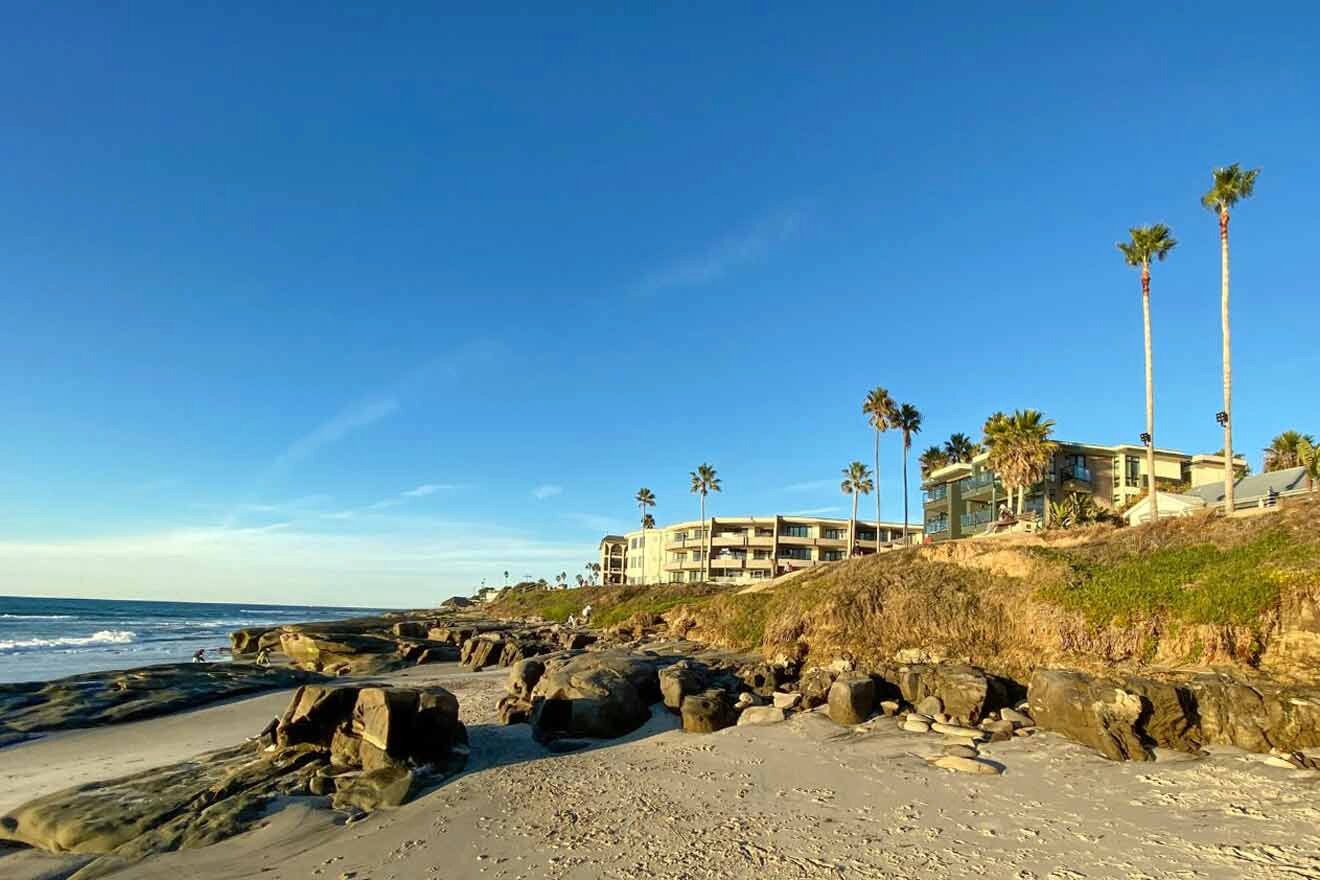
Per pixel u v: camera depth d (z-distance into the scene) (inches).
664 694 925.2
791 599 1316.4
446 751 711.7
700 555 3971.5
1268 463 2438.5
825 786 585.6
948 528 2564.0
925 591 1039.0
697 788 598.9
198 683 1344.7
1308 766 539.5
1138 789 536.7
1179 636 756.6
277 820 569.9
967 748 649.0
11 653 2405.3
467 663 1843.0
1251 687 622.8
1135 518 1839.3
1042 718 690.2
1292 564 749.9
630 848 474.3
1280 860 406.6
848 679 810.8
